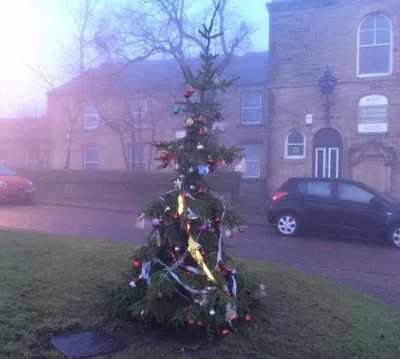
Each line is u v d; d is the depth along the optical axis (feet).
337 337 15.52
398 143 61.00
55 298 16.47
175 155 15.30
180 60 68.13
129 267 20.21
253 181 76.84
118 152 90.84
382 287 25.38
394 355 14.83
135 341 14.15
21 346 12.99
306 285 20.84
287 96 65.82
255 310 16.46
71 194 66.23
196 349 13.75
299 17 64.90
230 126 82.69
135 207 56.85
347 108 63.10
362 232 39.58
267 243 37.58
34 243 24.58
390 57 61.93
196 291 14.25
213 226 15.34
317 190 41.50
